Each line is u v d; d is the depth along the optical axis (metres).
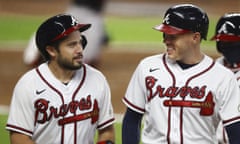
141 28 90.31
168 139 19.27
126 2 118.75
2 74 59.44
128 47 75.00
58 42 18.61
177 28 19.05
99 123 19.88
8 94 50.78
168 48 19.42
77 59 18.72
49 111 18.92
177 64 19.81
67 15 18.91
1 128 37.31
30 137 19.22
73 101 19.06
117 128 37.12
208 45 71.38
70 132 19.03
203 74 19.48
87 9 56.06
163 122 19.41
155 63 19.97
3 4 113.62
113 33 85.00
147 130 19.97
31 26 90.56
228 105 19.28
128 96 20.28
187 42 19.23
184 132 19.27
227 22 21.86
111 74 59.22
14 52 70.94
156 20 99.62
